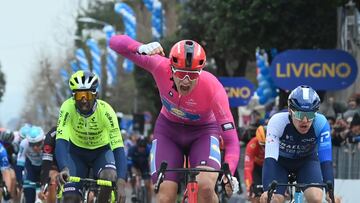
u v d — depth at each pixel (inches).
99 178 568.1
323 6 1289.4
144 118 2384.4
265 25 1312.7
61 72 4028.1
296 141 549.6
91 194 609.3
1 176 744.3
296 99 514.3
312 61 1110.4
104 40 3991.1
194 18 1796.3
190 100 511.5
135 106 2938.0
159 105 2289.6
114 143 572.7
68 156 555.2
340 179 932.0
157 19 2070.6
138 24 2994.6
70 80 554.3
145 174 1208.8
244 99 1557.6
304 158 566.9
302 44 1326.3
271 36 1321.4
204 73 517.3
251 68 2751.0
